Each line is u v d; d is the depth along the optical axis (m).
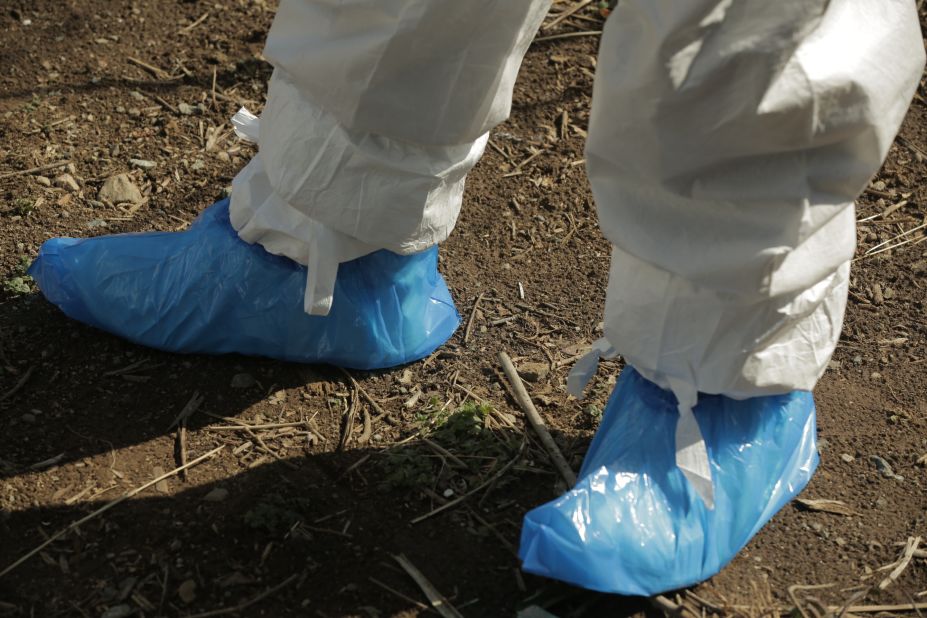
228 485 2.86
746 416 2.69
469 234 4.01
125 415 3.06
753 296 2.29
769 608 2.56
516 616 2.53
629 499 2.48
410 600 2.55
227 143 4.30
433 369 3.37
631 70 2.08
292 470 2.93
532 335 3.55
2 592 2.51
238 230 3.10
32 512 2.72
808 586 2.65
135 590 2.53
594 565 2.37
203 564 2.61
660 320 2.45
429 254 3.28
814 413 2.94
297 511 2.78
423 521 2.79
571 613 2.54
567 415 3.19
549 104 4.67
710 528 2.57
